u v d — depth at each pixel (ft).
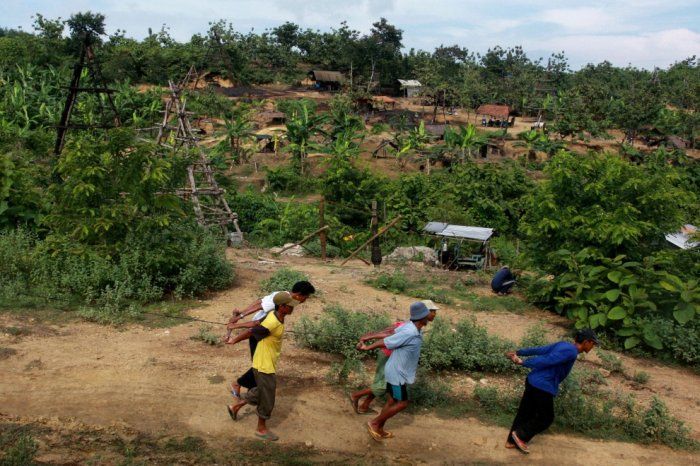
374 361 27.86
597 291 37.83
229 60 286.05
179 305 33.09
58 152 56.44
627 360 33.37
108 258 33.37
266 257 56.54
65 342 26.12
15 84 190.90
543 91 329.31
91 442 19.01
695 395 28.99
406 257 60.08
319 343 28.14
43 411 20.39
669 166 45.44
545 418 20.92
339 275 47.60
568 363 20.49
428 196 94.58
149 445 19.22
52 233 37.09
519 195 98.12
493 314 40.60
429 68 280.10
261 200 91.30
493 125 259.80
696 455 22.72
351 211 91.35
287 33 378.53
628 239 38.75
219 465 18.65
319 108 258.16
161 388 22.85
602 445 22.63
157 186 37.35
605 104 257.96
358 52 320.91
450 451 21.07
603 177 43.09
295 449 20.02
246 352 27.17
